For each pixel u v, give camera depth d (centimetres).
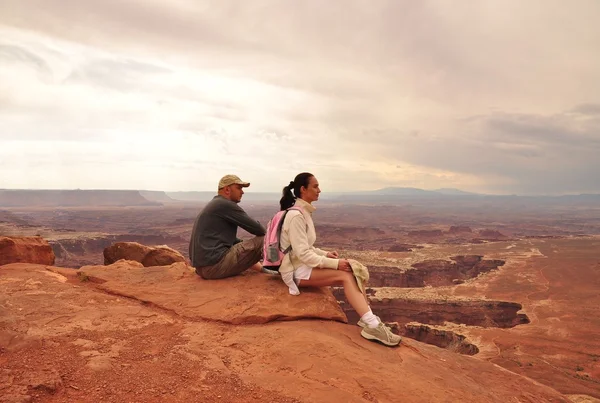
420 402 376
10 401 297
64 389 336
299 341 458
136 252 1210
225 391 357
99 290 653
